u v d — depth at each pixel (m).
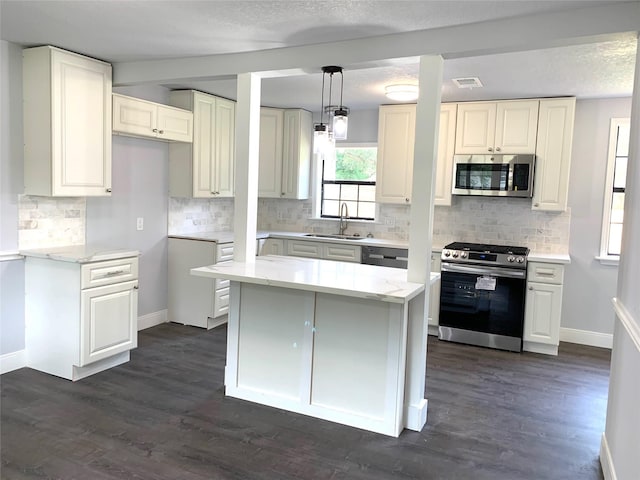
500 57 3.29
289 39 3.09
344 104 5.28
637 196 2.22
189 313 4.91
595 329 4.75
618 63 3.38
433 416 3.13
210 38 3.12
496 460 2.63
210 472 2.43
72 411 3.02
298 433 2.86
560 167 4.51
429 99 2.85
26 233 3.63
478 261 4.55
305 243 5.43
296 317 3.11
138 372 3.68
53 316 3.52
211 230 5.54
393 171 5.15
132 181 4.49
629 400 2.11
